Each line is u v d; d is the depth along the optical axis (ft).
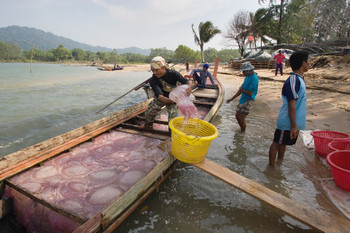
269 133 16.66
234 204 9.09
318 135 13.23
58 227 7.49
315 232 7.73
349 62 43.88
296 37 93.25
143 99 32.19
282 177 10.87
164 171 9.74
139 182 7.98
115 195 8.29
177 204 9.04
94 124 13.58
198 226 7.97
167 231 7.77
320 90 31.50
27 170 9.62
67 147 11.30
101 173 9.60
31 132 18.37
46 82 56.59
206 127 10.71
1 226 8.44
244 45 107.04
